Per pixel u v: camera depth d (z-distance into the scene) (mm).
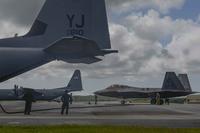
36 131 13406
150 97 69812
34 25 22781
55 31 22562
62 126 14945
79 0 22375
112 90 71812
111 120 19406
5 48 22453
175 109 39062
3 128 14242
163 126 15984
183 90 70062
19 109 38688
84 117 22094
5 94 65438
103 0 22359
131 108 42344
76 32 22312
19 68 22406
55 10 22578
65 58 21875
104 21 22266
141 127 14805
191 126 16250
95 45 20875
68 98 26422
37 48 22562
